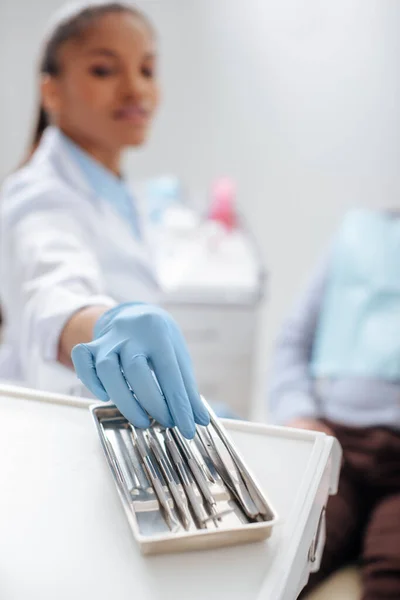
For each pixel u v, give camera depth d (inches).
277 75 72.2
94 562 12.6
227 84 73.5
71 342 24.9
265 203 77.9
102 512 14.0
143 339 19.5
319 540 16.7
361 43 68.8
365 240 50.6
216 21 71.1
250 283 57.6
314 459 16.0
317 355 48.9
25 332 28.6
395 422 43.2
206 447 15.9
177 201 75.2
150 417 17.8
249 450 16.5
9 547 12.9
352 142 73.0
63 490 14.6
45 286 28.1
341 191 75.4
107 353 19.0
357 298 48.9
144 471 15.0
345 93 71.2
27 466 15.4
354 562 37.6
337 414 45.2
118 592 11.9
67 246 32.1
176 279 57.5
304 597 33.7
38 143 43.7
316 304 50.7
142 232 44.5
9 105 76.2
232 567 12.6
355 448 42.4
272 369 49.4
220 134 75.8
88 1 38.4
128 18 38.3
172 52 72.6
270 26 70.2
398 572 33.0
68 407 18.0
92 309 25.7
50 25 39.7
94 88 38.2
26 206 34.6
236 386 60.4
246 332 58.3
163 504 13.7
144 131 41.3
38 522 13.6
